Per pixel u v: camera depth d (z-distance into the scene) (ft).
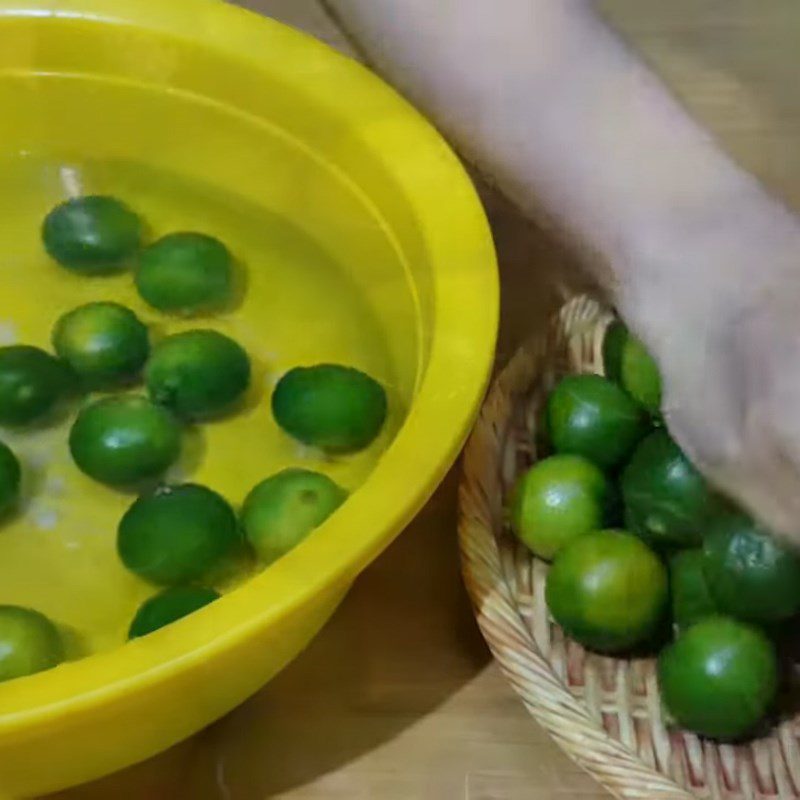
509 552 2.85
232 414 2.96
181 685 2.33
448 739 2.77
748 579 2.64
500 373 2.97
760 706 2.65
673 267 2.37
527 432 2.99
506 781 2.74
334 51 2.81
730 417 2.28
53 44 2.89
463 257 2.61
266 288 3.05
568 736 2.58
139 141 3.02
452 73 2.53
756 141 3.33
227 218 3.06
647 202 2.40
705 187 2.39
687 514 2.74
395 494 2.40
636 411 2.88
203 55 2.84
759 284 2.30
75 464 2.87
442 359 2.52
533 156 2.48
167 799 2.70
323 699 2.80
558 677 2.68
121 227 3.00
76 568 2.81
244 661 2.39
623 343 2.88
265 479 2.81
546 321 3.09
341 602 2.88
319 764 2.74
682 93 3.41
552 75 2.49
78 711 2.26
